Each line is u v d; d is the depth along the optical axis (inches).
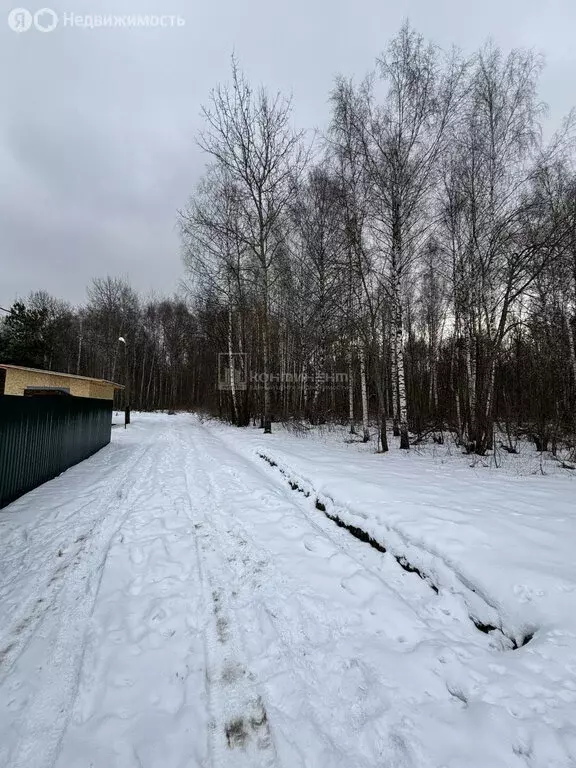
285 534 171.9
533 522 152.7
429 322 674.8
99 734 73.4
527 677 84.1
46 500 220.5
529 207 340.8
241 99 526.6
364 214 403.9
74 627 105.7
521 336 440.1
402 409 394.9
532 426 435.2
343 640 102.6
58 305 1587.1
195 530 177.3
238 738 73.5
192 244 663.1
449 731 72.3
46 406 264.8
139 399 1566.2
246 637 103.4
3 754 68.6
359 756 69.2
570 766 64.1
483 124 397.1
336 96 417.7
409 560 140.9
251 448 400.5
